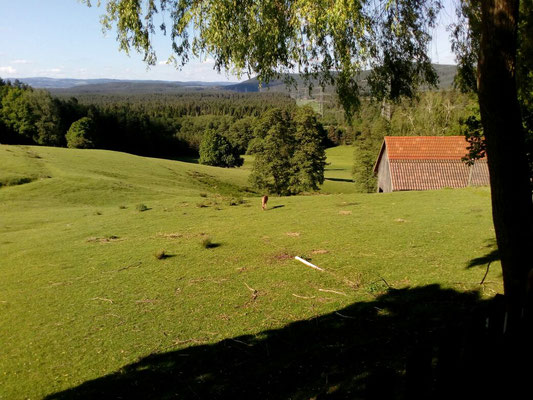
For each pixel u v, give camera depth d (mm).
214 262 15852
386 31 8602
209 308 11297
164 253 17594
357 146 63562
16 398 7742
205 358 8383
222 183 66812
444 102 54844
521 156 5902
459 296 9812
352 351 7508
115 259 17531
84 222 27469
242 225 22422
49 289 14352
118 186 47188
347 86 8766
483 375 3955
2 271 17219
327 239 17766
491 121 5914
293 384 6691
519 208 5887
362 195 29672
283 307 10742
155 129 120688
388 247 15523
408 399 3508
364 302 10242
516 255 5906
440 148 33781
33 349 9805
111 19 8375
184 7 8422
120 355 9070
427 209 22203
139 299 12594
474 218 18891
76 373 8484
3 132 89000
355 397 5691
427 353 3525
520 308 4102
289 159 57594
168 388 7414
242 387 6953
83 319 11422
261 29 8344
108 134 108438
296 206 27078
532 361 4141
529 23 9070
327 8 6977
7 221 29891
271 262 15164
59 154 63750
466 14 8484
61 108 99625
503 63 5727
